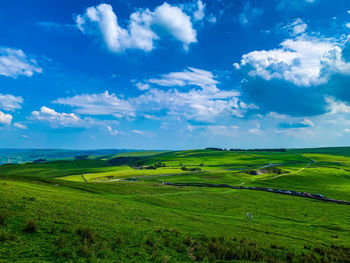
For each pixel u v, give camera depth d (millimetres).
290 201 88312
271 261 25141
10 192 34125
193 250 25219
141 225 31266
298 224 53719
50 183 73312
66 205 34156
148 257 21375
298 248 31359
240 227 42406
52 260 17422
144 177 182125
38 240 20125
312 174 165625
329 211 73375
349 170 192500
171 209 57094
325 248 33188
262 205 77188
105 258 19438
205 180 150625
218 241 28656
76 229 24062
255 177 170875
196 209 63406
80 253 19328
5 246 17812
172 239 27172
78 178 190125
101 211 35656
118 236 24781
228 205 72812
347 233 47500
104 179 180125
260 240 32844
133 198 66562
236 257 24875
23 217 24266
